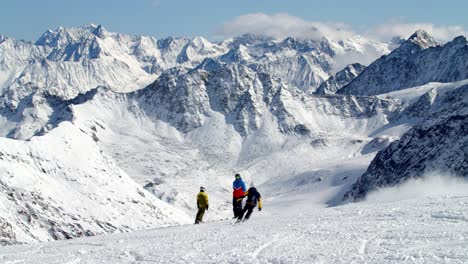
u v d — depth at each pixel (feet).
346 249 56.39
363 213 86.69
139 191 435.53
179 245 71.46
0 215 272.10
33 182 341.21
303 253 56.29
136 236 92.48
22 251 83.87
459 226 63.67
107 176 417.90
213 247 66.39
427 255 49.11
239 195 105.81
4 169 329.31
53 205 331.16
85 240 94.32
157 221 401.49
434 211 77.71
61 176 379.96
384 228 68.03
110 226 349.82
